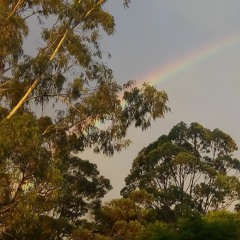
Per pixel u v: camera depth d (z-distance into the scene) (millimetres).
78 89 21375
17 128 16906
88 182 31969
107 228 28234
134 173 41875
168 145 40812
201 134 43031
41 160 17719
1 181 17641
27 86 20672
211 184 39188
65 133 21859
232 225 10398
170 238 10336
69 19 21125
